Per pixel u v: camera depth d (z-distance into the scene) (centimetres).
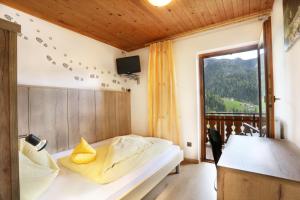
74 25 274
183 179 251
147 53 372
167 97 328
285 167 97
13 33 79
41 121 232
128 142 239
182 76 325
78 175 165
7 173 77
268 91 209
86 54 311
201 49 305
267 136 204
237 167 97
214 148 192
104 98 330
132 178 172
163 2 203
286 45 158
